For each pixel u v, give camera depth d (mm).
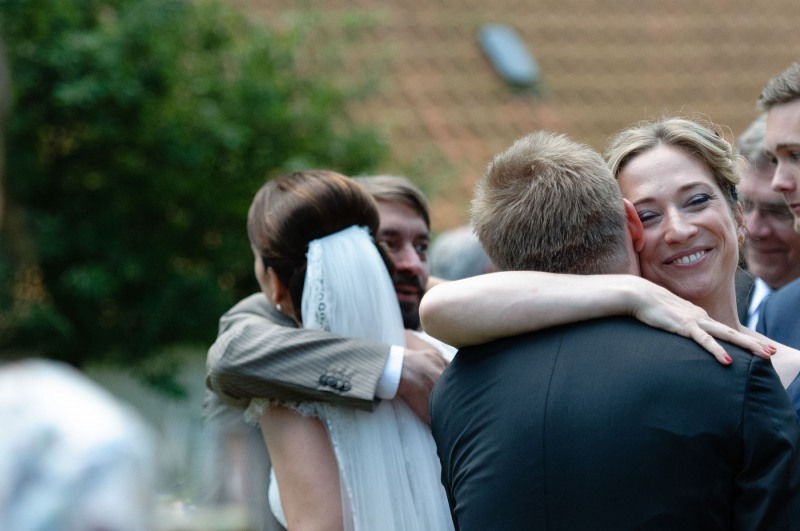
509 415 3879
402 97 14992
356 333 4906
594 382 3777
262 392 4777
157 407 10203
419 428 4875
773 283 6535
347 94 10906
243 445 5574
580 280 4023
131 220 9703
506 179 4230
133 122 9508
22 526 2350
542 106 16047
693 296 4375
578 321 3973
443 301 4125
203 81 9805
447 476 4137
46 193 9484
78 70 9242
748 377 3670
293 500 4730
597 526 3633
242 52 10188
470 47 16531
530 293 4023
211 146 9617
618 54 17672
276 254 5027
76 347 9477
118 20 9500
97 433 2445
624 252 4156
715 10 19344
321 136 10320
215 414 5703
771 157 5883
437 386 4281
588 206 4098
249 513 5289
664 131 4477
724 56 18375
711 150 4410
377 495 4695
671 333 3828
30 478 2385
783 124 5566
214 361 4840
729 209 4457
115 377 10125
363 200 5094
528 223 4129
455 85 15641
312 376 4711
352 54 12820
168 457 7840
